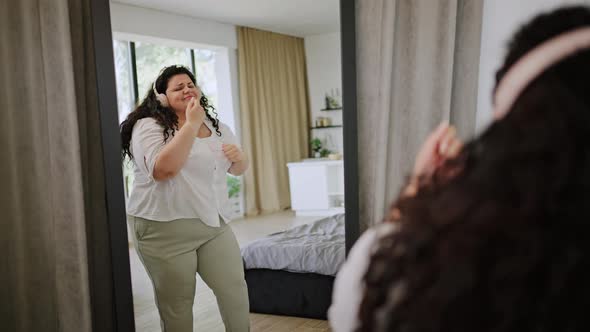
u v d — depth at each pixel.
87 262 2.37
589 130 0.47
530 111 0.50
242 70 7.09
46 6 2.29
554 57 0.51
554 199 0.46
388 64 2.02
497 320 0.47
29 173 2.35
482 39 1.99
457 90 2.02
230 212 2.46
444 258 0.49
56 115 2.32
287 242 3.49
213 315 3.41
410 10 2.03
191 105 2.27
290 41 7.69
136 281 4.21
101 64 2.33
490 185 0.49
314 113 7.93
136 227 2.37
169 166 2.20
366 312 0.57
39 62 2.32
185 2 5.71
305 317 3.31
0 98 2.30
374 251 0.58
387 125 2.04
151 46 6.43
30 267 2.38
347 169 2.11
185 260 2.33
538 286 0.46
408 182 0.64
